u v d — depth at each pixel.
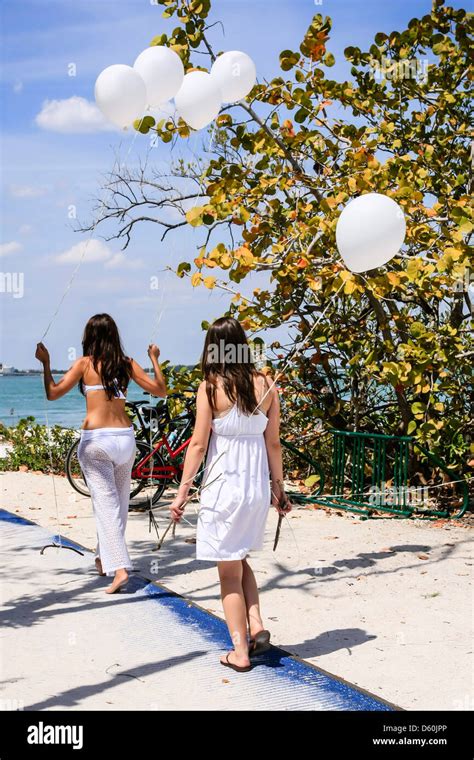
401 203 7.33
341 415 9.95
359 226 4.86
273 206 8.23
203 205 7.61
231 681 3.93
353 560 6.33
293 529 7.49
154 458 8.72
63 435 12.52
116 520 5.39
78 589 5.53
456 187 8.99
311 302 9.58
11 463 12.34
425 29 8.75
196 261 7.39
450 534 7.27
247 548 4.04
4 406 64.00
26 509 8.57
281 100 8.29
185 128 7.54
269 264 7.74
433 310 9.30
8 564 6.21
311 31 8.02
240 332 4.08
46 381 5.24
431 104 9.24
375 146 8.12
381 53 8.88
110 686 3.87
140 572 6.02
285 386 9.77
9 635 4.60
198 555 4.02
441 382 8.97
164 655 4.28
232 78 6.51
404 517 8.11
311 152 8.95
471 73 8.86
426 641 4.55
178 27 8.02
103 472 5.39
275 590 5.55
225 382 4.00
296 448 10.09
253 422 4.05
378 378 8.74
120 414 5.47
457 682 3.98
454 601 5.29
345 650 4.42
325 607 5.18
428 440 8.39
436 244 7.55
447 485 8.98
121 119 5.68
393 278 7.12
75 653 4.31
